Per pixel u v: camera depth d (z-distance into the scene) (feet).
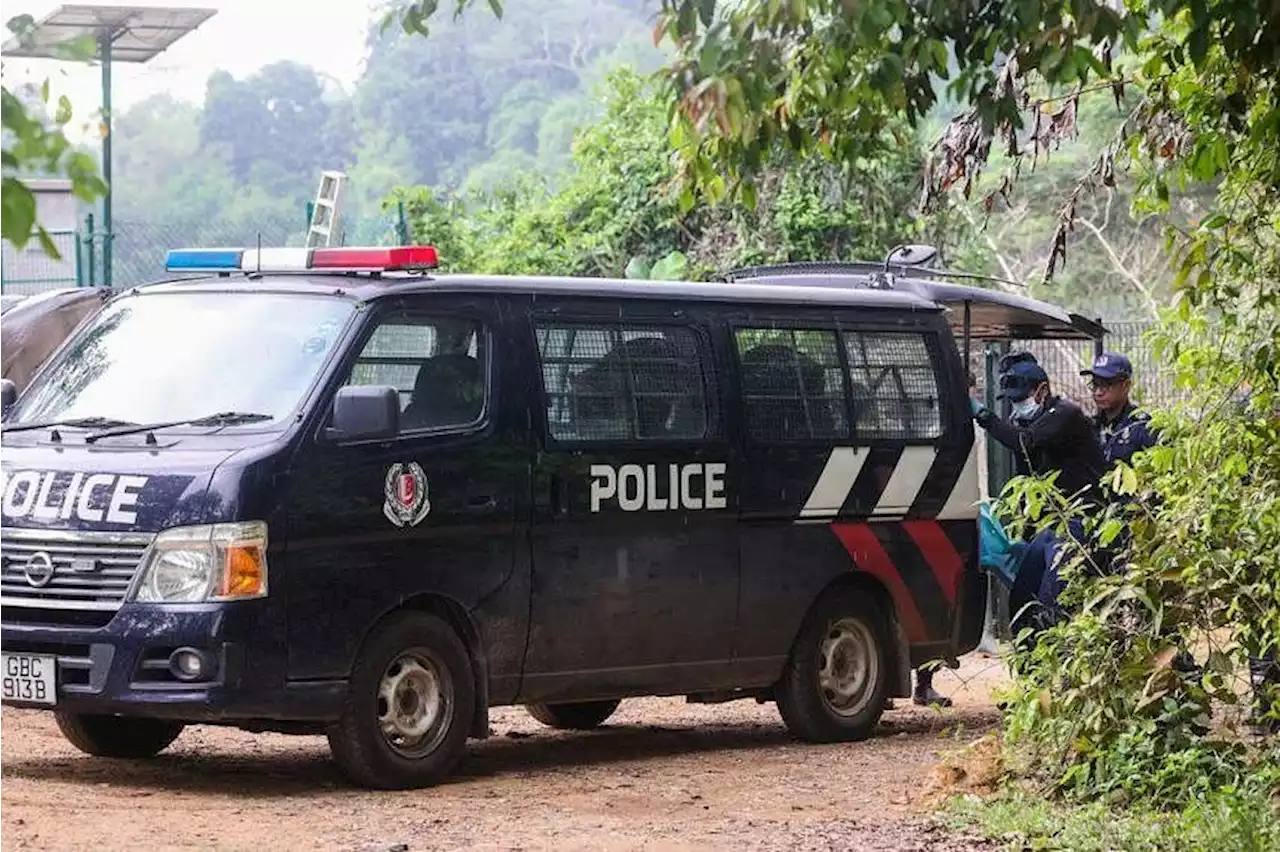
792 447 47.34
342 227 85.87
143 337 41.83
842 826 35.60
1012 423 50.62
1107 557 46.85
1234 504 37.93
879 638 49.73
